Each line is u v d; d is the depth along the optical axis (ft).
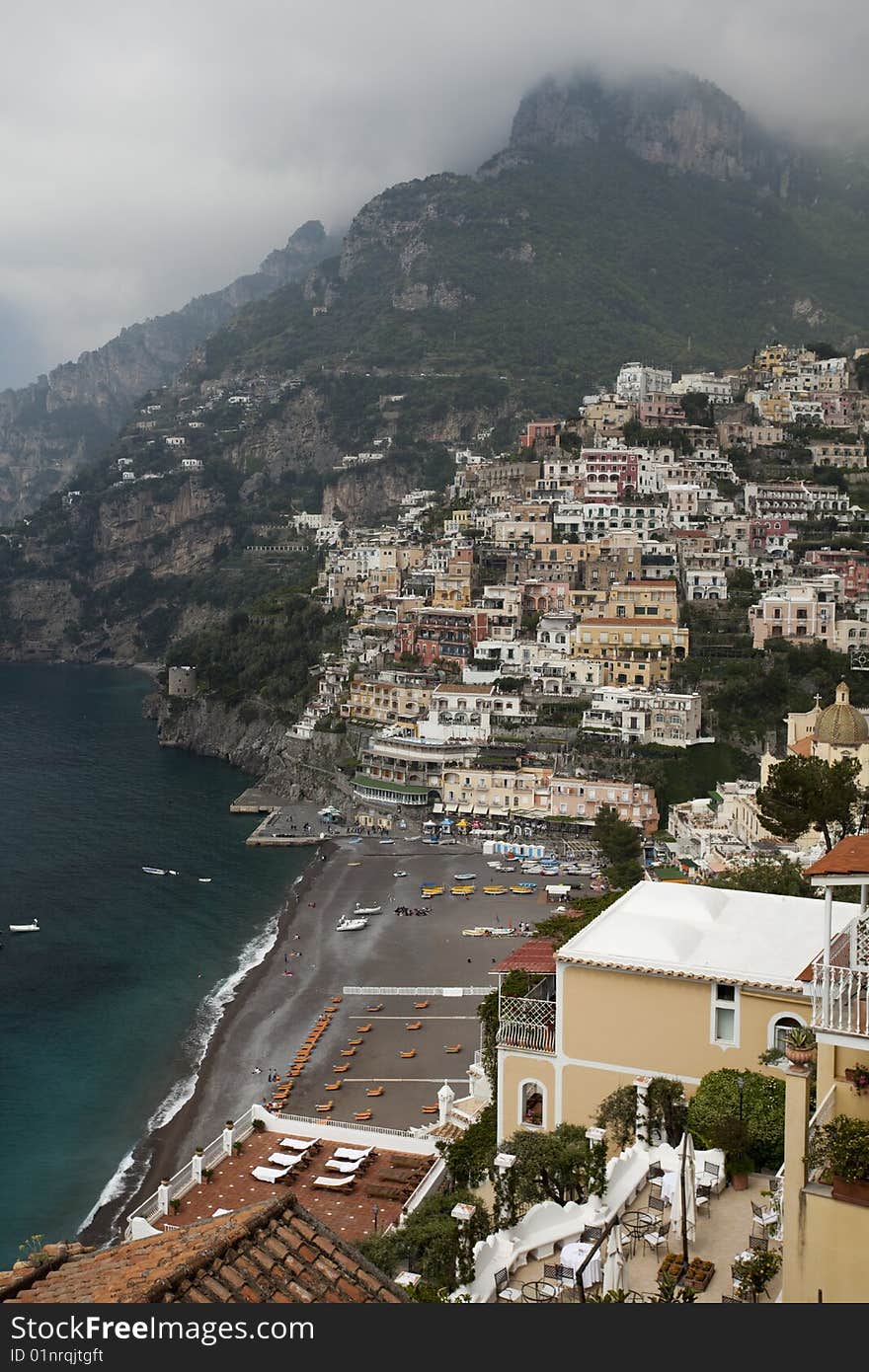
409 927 500.33
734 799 546.26
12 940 496.64
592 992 153.17
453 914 515.50
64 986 444.55
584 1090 154.10
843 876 90.84
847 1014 91.20
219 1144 264.52
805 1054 85.56
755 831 498.28
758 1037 143.13
